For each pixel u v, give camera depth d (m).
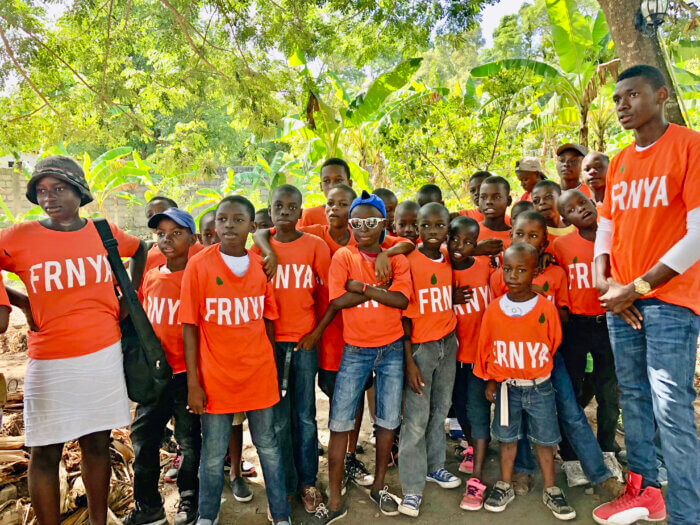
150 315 2.77
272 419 2.55
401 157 6.68
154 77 6.54
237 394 2.44
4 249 2.13
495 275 3.09
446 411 2.99
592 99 7.59
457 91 7.31
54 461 2.23
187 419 2.66
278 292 2.81
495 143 6.40
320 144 7.84
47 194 2.17
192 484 2.70
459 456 3.39
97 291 2.29
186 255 2.82
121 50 6.35
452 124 6.38
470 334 3.05
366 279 2.74
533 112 9.35
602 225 2.73
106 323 2.32
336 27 6.12
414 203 3.16
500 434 2.78
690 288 2.32
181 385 2.68
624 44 4.18
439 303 2.89
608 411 3.03
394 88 6.79
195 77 6.34
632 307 2.44
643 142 2.44
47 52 5.61
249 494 2.88
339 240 3.15
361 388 2.75
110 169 12.27
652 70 2.36
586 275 2.97
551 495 2.72
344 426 2.70
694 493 2.25
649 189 2.39
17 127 6.24
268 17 5.68
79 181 2.25
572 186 3.78
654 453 2.54
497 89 6.56
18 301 2.30
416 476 2.75
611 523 2.53
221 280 2.43
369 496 2.94
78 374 2.21
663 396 2.32
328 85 6.96
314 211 3.55
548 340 2.74
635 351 2.53
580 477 2.94
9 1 5.11
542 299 2.76
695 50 7.37
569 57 7.12
